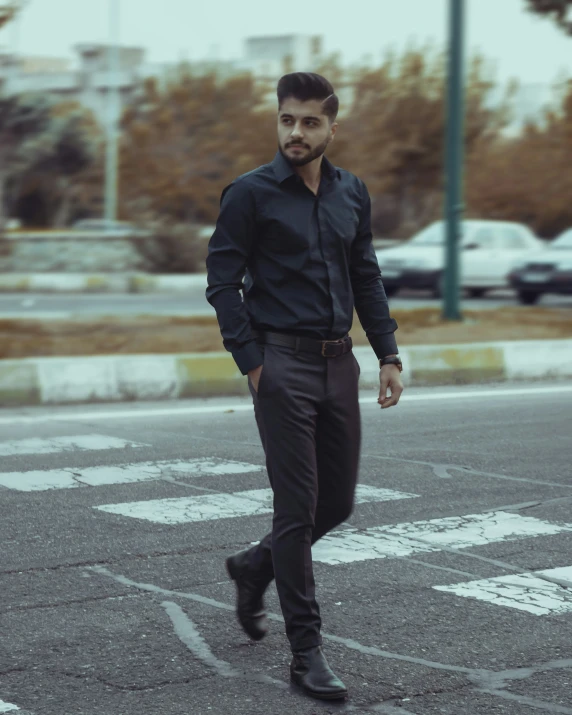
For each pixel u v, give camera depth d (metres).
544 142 48.88
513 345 15.23
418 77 49.44
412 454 9.64
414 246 29.28
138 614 5.46
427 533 7.04
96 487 8.27
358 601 5.69
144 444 10.00
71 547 6.65
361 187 4.75
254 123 53.38
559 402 12.94
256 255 4.59
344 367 4.63
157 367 13.07
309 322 4.53
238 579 4.98
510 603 5.69
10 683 4.59
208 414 11.83
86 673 4.70
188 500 7.86
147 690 4.53
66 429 10.81
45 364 12.52
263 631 5.04
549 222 47.91
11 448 9.76
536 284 27.23
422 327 18.08
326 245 4.55
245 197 4.51
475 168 49.25
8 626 5.28
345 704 4.41
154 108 54.56
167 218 39.22
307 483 4.51
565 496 8.12
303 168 4.54
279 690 4.54
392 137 49.09
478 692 4.55
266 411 4.52
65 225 63.09
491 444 10.16
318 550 6.62
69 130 63.03
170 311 24.03
